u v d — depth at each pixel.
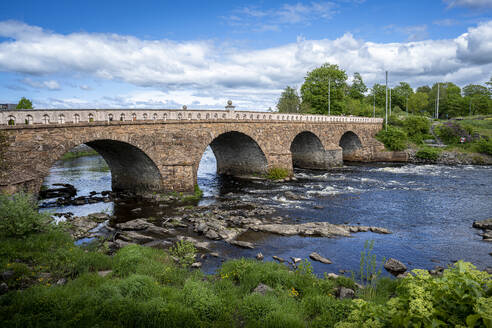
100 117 25.52
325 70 71.75
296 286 12.29
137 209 27.12
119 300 9.46
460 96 118.81
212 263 16.36
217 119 34.62
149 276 12.05
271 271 13.47
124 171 34.22
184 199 30.62
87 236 20.06
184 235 21.05
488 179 41.75
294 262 16.84
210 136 34.12
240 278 13.04
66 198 31.16
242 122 37.84
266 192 35.19
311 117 49.81
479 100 104.12
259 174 43.84
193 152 32.59
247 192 35.16
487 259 17.55
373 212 27.30
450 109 109.12
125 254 14.55
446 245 19.73
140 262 13.70
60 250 13.92
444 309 5.99
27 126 20.75
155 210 27.11
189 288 10.66
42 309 8.73
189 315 9.23
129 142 27.44
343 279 13.19
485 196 32.59
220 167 48.97
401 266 15.98
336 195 33.56
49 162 22.00
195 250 17.77
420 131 70.94
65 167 54.78
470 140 64.12
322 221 24.94
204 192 35.06
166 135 30.55
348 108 86.50
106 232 21.23
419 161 60.19
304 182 41.22
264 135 41.47
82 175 45.91
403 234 21.83
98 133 25.09
